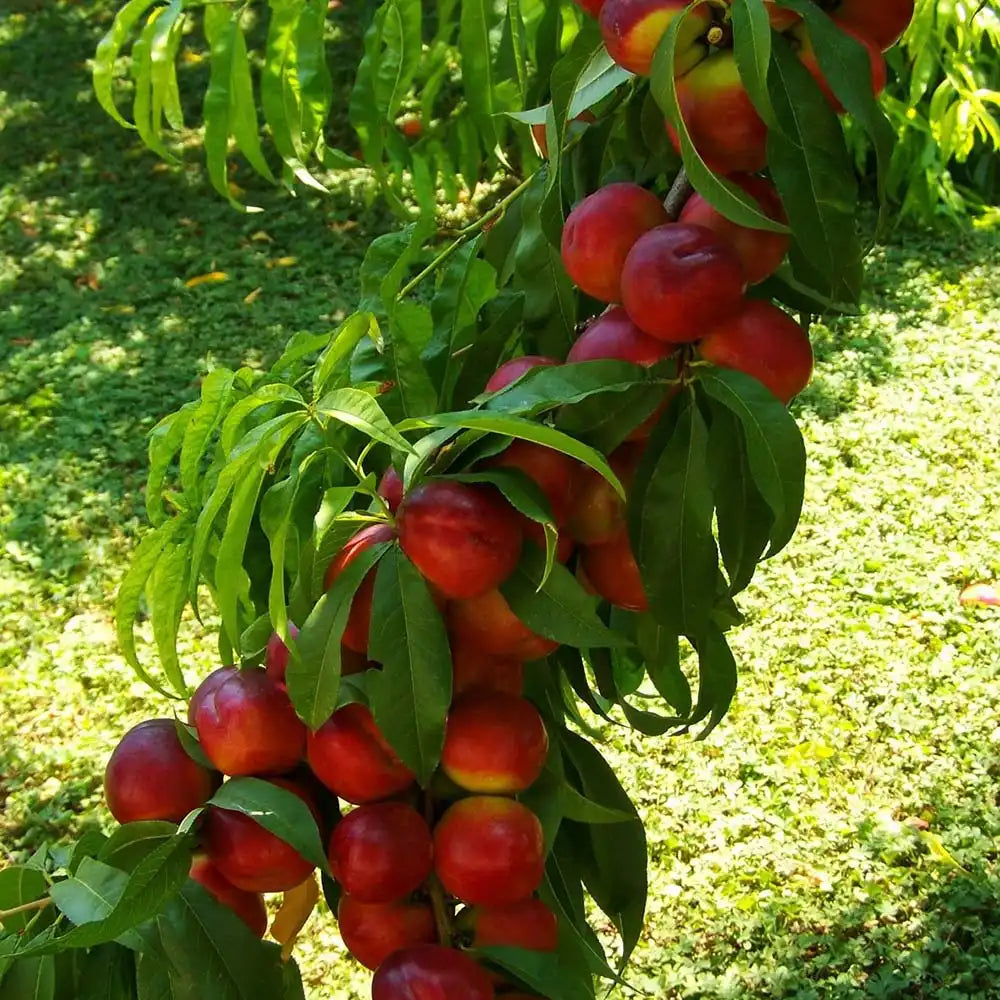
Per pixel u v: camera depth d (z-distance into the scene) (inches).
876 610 137.9
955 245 212.8
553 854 45.9
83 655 139.7
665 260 38.1
